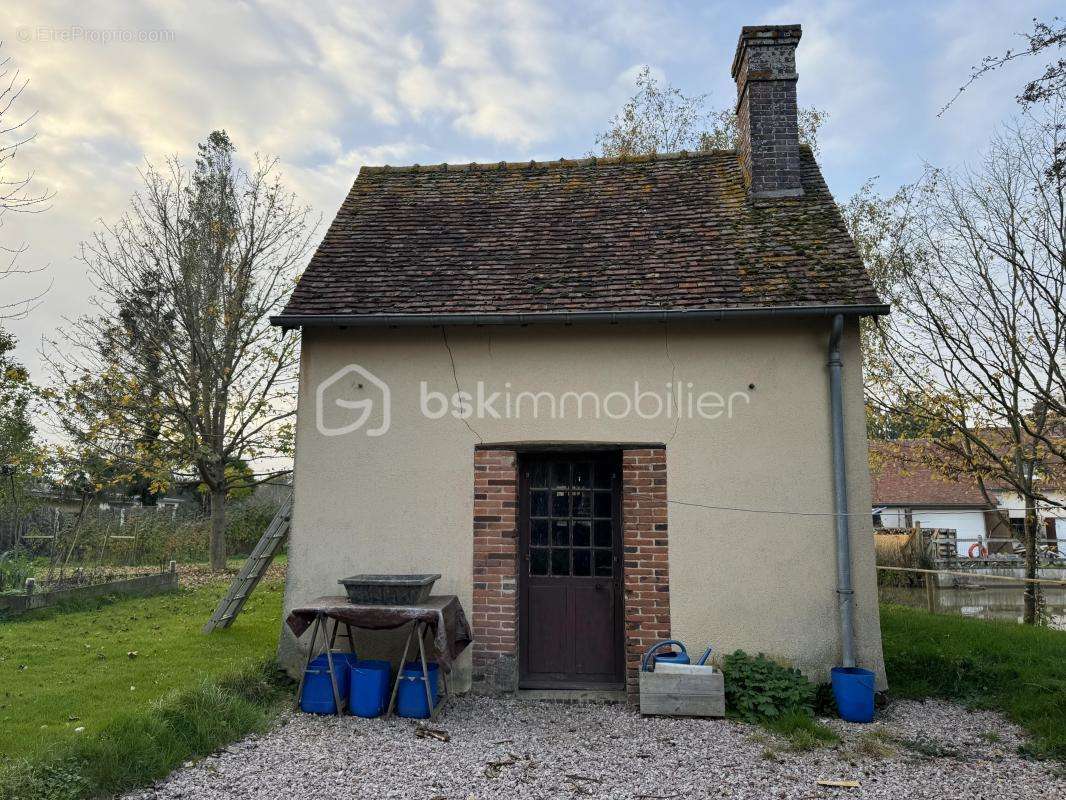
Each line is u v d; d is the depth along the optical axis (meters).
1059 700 5.94
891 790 4.51
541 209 8.87
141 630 9.12
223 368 16.91
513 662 6.66
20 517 15.64
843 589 6.33
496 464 6.96
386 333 7.23
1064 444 11.70
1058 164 7.51
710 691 5.93
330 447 7.11
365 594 6.01
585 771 4.77
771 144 8.57
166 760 4.63
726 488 6.69
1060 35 5.25
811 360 6.78
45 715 5.42
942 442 12.54
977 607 14.41
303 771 4.70
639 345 6.98
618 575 7.09
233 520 21.52
